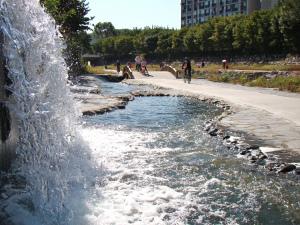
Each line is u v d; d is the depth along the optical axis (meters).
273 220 6.85
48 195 7.05
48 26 8.76
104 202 7.27
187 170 9.30
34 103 7.52
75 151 9.38
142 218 6.73
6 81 7.07
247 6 125.69
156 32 107.75
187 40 90.75
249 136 12.12
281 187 8.24
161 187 8.15
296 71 34.34
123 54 111.25
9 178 6.94
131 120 16.17
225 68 49.78
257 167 9.52
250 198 7.71
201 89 28.75
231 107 18.89
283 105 18.89
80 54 47.16
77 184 7.98
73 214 6.68
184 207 7.25
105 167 9.23
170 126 14.89
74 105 9.57
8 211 6.33
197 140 12.38
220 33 81.06
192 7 144.75
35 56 7.92
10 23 7.29
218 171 9.23
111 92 27.89
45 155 7.71
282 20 60.75
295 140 11.52
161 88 30.69
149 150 11.05
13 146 7.24
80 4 41.56
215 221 6.77
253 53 72.31
